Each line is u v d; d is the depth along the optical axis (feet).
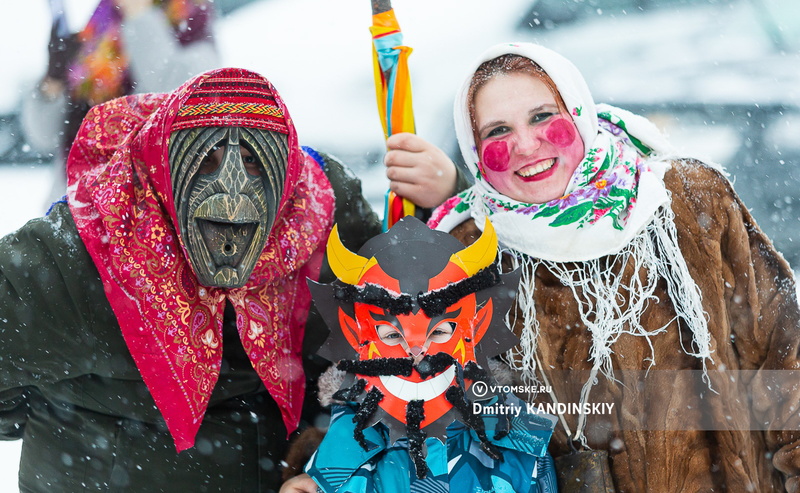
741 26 17.95
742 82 17.49
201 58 11.24
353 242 8.11
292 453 7.47
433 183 8.02
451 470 6.47
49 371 7.32
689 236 7.01
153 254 7.02
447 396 6.40
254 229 7.00
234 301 7.32
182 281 7.11
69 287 7.11
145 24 11.02
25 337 7.16
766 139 16.89
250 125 6.89
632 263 6.98
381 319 6.46
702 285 6.99
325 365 8.02
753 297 7.09
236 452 7.63
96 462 7.56
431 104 19.15
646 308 6.97
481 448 6.50
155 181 6.97
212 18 11.46
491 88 7.18
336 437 6.60
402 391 6.38
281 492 7.05
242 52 21.59
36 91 11.64
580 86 7.14
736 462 6.89
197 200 6.79
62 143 11.44
